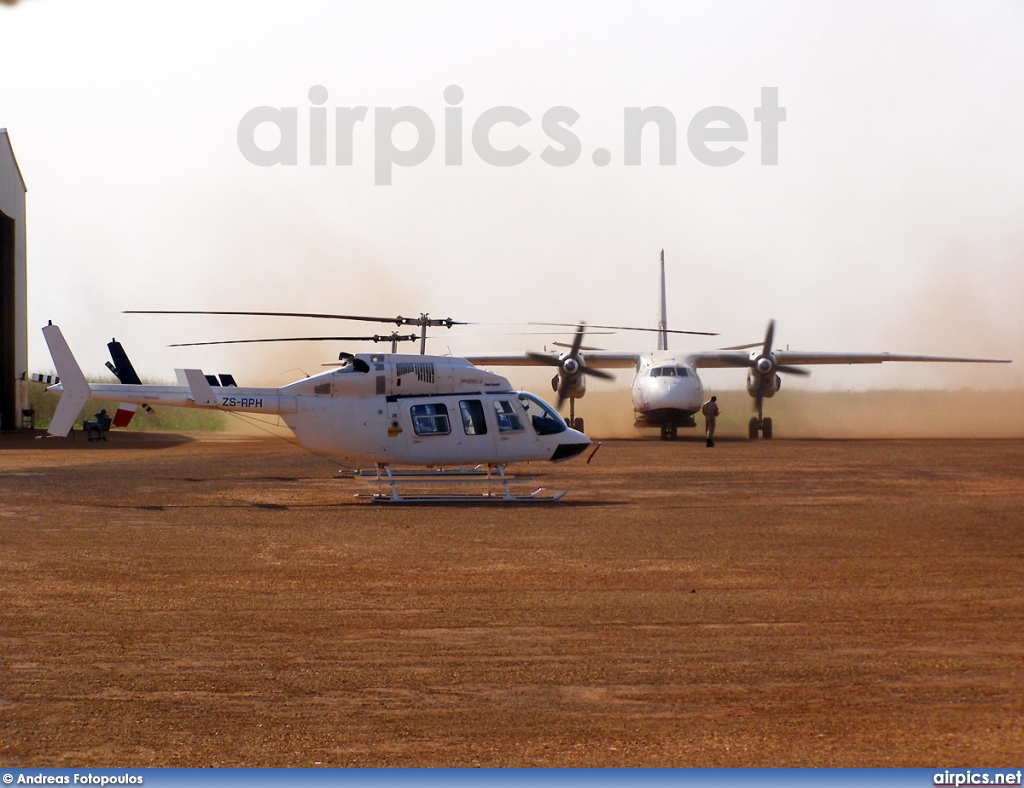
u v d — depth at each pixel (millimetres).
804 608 38938
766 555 51250
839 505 73125
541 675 30469
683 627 36125
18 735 25703
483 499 77875
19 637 35000
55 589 43031
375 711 27422
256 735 25703
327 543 55969
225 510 71562
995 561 49156
